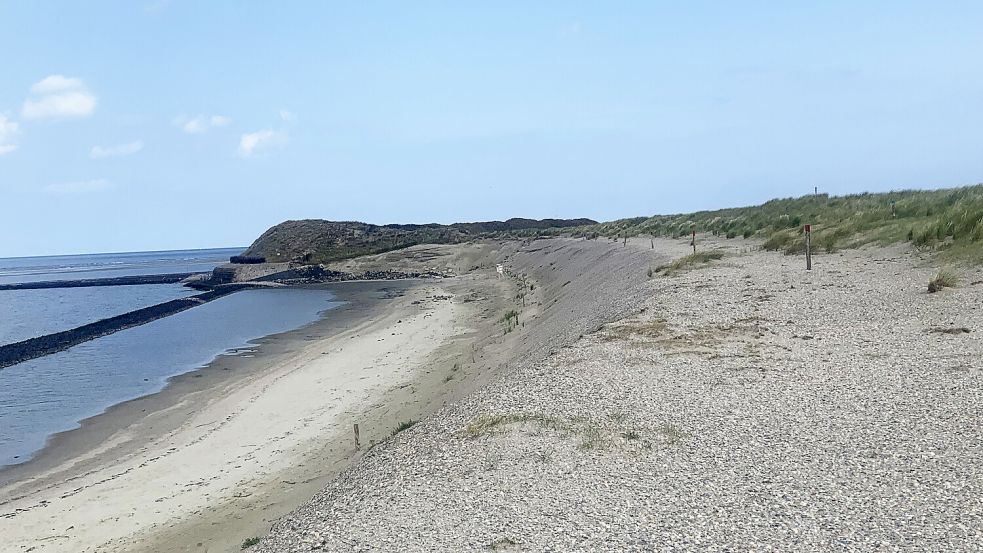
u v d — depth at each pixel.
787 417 10.52
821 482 8.16
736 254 30.94
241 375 29.72
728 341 15.48
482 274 81.06
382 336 37.06
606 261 42.06
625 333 17.14
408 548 7.77
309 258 106.31
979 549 6.37
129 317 53.91
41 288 105.25
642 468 9.20
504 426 11.40
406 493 9.51
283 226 139.75
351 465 14.18
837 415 10.38
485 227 145.38
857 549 6.58
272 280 90.75
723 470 8.84
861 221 31.64
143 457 18.92
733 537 7.07
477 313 43.56
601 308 23.39
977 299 16.38
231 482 16.16
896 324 15.42
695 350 14.95
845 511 7.38
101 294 90.50
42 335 49.03
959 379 11.34
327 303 62.00
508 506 8.51
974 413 9.82
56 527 14.40
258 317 53.41
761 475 8.55
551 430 10.96
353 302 61.34
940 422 9.63
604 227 89.00
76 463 19.05
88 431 22.27
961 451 8.61
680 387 12.52
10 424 23.53
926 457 8.54
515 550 7.36
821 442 9.41
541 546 7.37
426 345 32.41
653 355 14.88
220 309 60.88
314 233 131.00
